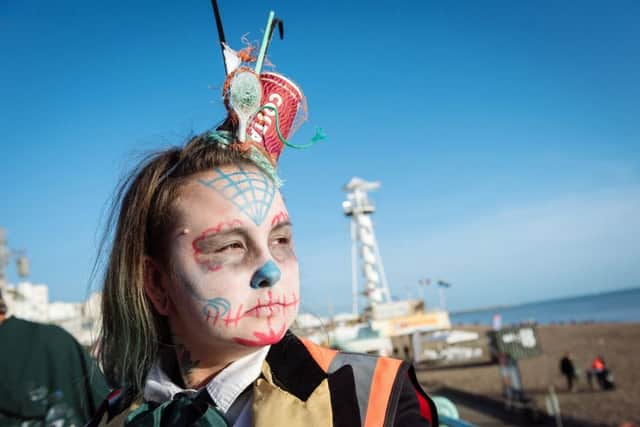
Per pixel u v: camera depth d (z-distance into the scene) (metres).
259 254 1.23
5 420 2.13
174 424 1.22
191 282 1.23
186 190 1.29
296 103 1.51
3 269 21.75
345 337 27.86
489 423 16.86
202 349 1.31
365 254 47.28
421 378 29.03
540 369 27.77
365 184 48.97
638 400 17.44
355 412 1.17
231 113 1.41
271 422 1.10
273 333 1.20
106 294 1.50
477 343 40.22
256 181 1.29
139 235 1.38
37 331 2.29
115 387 1.62
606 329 49.31
